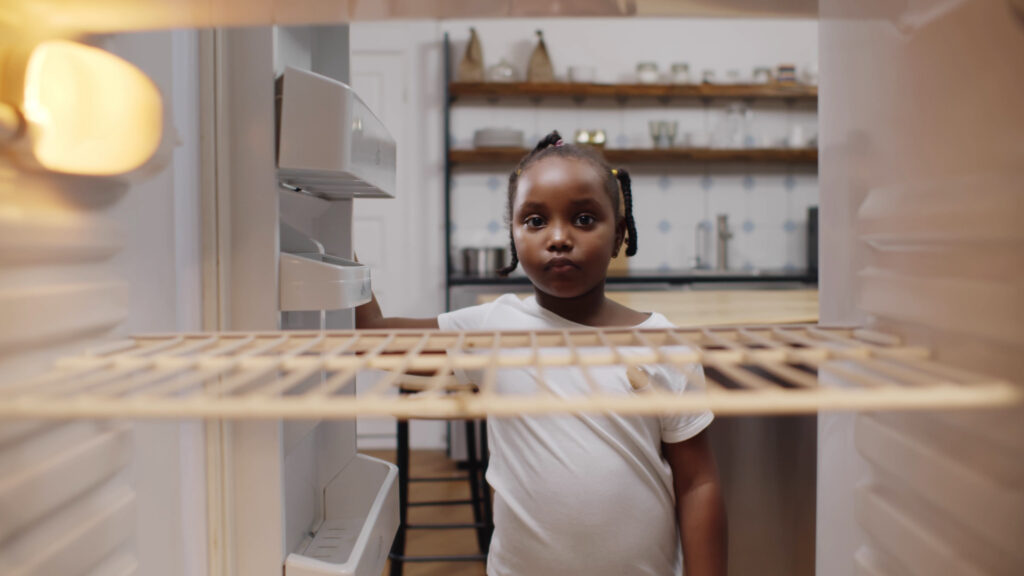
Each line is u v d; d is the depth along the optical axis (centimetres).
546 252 70
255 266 58
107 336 45
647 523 72
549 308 80
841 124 55
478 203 295
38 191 37
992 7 36
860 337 48
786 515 89
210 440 58
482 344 41
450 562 166
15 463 36
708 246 309
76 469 40
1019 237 34
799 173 309
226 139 58
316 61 84
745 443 90
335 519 81
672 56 303
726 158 286
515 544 74
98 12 40
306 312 76
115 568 46
